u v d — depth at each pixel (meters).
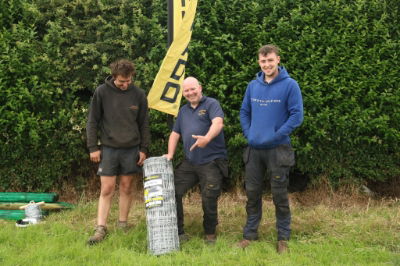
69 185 5.85
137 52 5.60
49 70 5.40
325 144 5.51
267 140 4.04
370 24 5.52
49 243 4.24
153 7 5.60
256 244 4.25
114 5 5.57
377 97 5.35
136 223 4.89
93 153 4.41
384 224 4.69
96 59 5.59
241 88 5.37
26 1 5.55
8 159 5.45
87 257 3.96
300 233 4.54
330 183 5.63
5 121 5.16
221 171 4.34
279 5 5.50
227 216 5.13
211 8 5.41
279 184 4.12
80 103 5.68
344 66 5.34
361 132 5.43
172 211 4.20
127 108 4.40
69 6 5.57
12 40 5.36
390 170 5.61
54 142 5.47
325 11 5.46
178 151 5.58
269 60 4.03
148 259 3.88
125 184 4.64
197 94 4.24
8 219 5.04
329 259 3.91
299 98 4.01
